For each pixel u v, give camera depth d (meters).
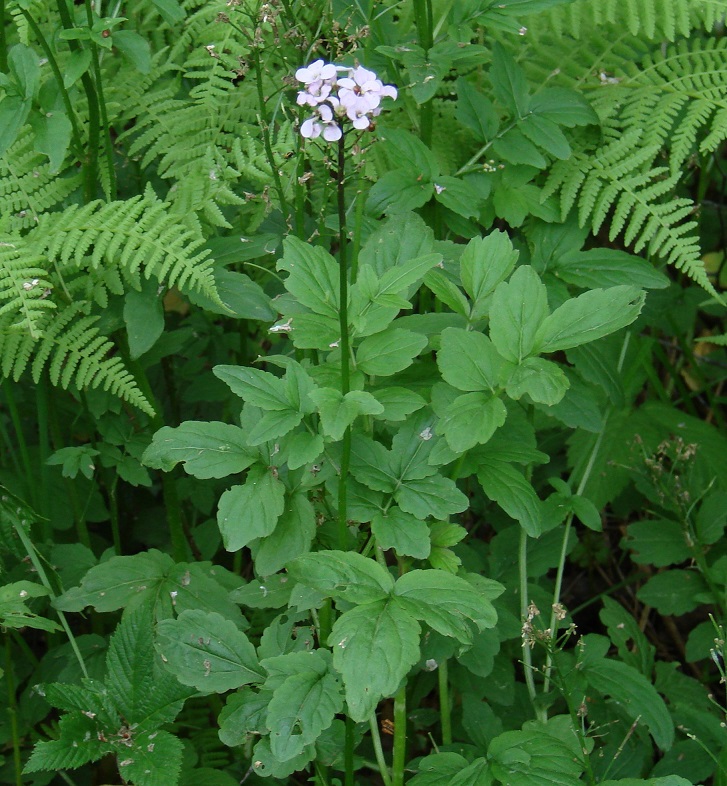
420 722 0.65
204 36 0.74
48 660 0.69
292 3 0.63
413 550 0.54
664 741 0.60
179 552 0.73
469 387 0.55
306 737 0.51
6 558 0.70
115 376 0.65
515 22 0.66
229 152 0.72
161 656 0.57
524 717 0.68
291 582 0.60
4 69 0.67
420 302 0.71
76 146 0.65
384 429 0.65
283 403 0.54
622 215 0.71
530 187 0.71
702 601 0.72
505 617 0.66
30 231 0.65
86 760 0.57
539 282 0.55
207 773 0.64
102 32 0.61
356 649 0.49
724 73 0.74
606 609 0.72
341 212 0.50
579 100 0.70
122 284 0.66
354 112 0.48
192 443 0.58
